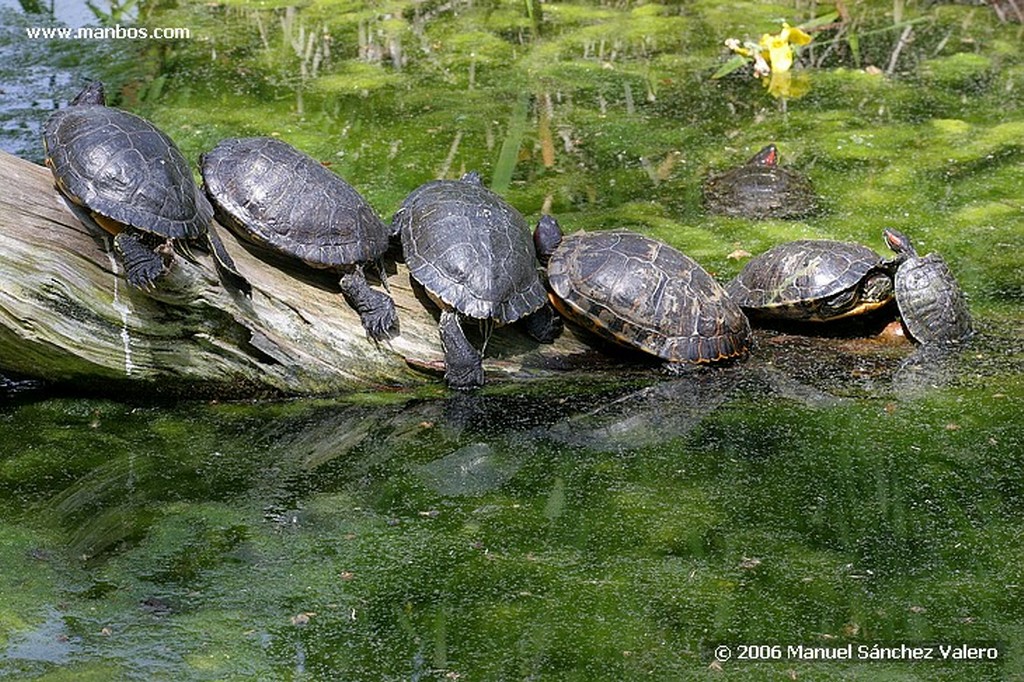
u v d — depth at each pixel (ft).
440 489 31.35
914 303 37.73
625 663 24.77
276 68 59.88
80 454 32.63
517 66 60.95
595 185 49.06
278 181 34.14
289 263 34.96
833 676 24.39
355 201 34.94
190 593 26.91
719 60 62.13
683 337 36.01
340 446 33.32
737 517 30.01
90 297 32.45
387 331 35.22
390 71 59.98
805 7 70.08
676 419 34.58
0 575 27.30
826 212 46.83
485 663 24.77
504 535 29.27
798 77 60.34
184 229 31.89
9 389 35.35
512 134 52.34
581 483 31.58
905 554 28.50
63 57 59.57
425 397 35.58
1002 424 33.86
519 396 35.70
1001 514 30.01
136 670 24.31
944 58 62.49
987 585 27.30
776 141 53.16
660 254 36.91
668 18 68.28
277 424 34.40
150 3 68.39
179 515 29.96
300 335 34.71
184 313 33.19
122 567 27.81
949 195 47.98
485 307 33.96
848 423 34.14
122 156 31.81
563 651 25.14
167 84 57.36
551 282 36.37
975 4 70.23
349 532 29.37
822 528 29.53
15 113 52.24
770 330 39.06
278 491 31.19
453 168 49.62
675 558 28.37
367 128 53.42
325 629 25.79
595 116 55.47
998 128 54.08
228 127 52.90
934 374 36.40
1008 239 44.47
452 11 68.80
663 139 53.26
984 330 38.68
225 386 35.06
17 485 31.09
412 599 26.81
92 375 34.22
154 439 33.53
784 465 32.30
